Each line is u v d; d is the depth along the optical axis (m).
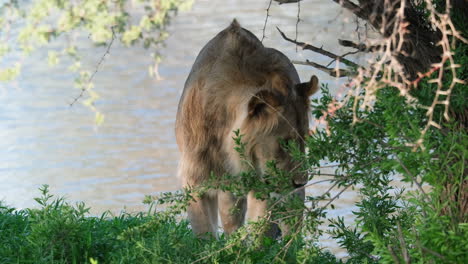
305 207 10.23
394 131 9.05
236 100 12.23
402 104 9.14
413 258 9.14
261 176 12.06
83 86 8.28
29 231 13.47
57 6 7.95
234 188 10.83
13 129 39.25
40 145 36.00
